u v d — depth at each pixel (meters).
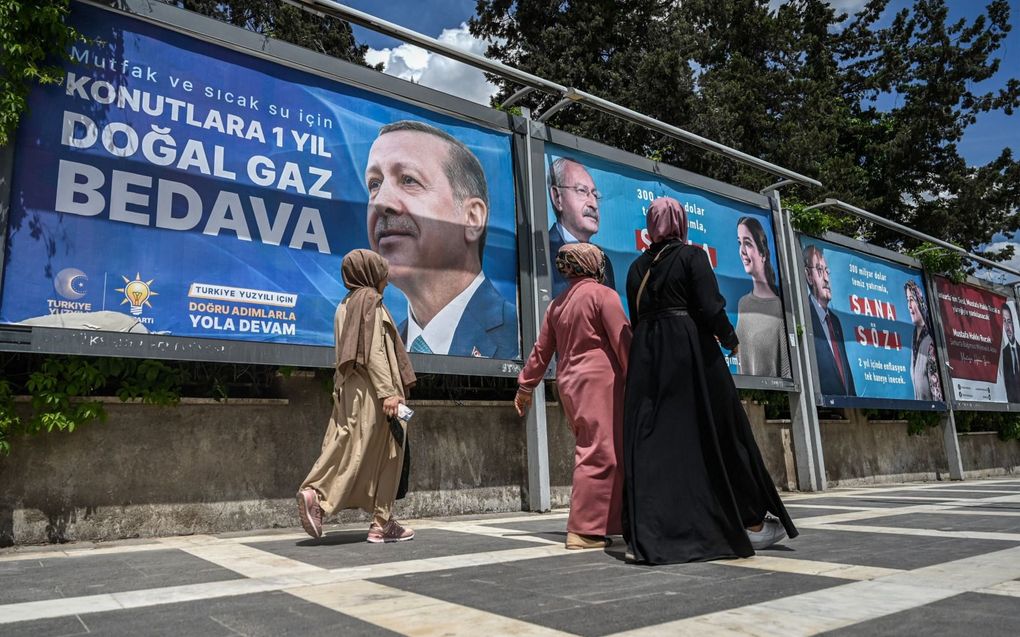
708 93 25.11
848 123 31.83
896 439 12.92
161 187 5.21
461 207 6.93
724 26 29.64
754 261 10.16
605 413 3.81
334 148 6.16
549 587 2.55
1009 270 14.98
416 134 6.74
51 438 4.72
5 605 2.36
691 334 3.49
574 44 25.72
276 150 5.82
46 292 4.66
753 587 2.49
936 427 13.87
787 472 10.19
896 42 32.41
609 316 3.86
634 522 3.21
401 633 1.90
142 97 5.23
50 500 4.66
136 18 5.28
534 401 7.12
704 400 3.40
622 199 8.59
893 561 3.03
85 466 4.80
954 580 2.55
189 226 5.29
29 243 4.64
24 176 4.69
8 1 4.62
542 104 25.12
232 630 1.96
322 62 6.18
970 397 14.58
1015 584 2.46
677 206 3.79
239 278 5.45
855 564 2.96
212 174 5.46
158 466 5.07
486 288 7.00
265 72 5.87
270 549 3.90
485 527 5.20
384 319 4.13
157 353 4.99
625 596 2.37
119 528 4.85
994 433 15.84
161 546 4.29
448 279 6.73
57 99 4.89
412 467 6.44
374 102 6.50
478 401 6.95
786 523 3.45
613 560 3.25
